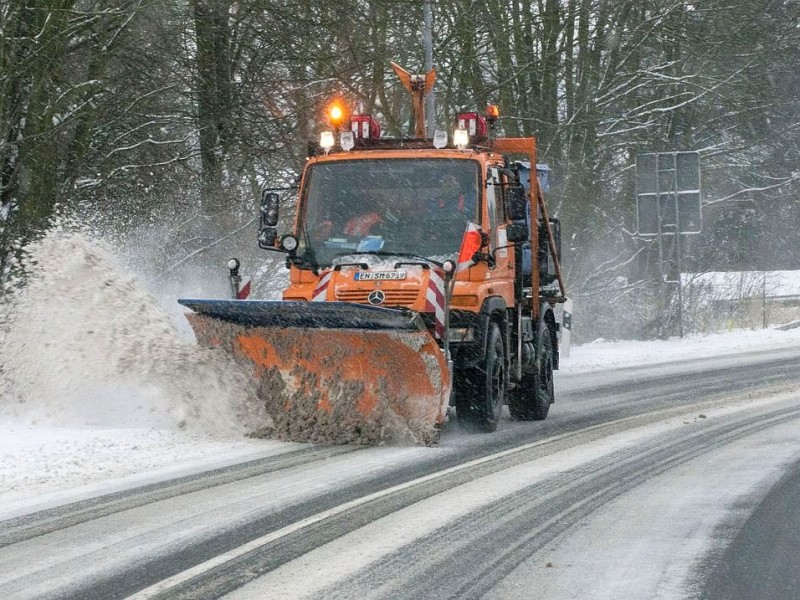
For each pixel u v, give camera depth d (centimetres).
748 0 5522
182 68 4397
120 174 4222
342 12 4403
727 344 5097
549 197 5534
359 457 1872
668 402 2811
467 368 2161
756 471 1744
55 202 3497
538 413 2516
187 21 4412
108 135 4228
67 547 1238
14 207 3384
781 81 6253
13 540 1273
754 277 6525
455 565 1169
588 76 5494
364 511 1429
